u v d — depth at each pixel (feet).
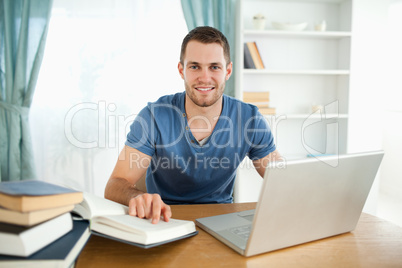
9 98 8.15
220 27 8.27
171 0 8.54
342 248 2.47
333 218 2.60
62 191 2.20
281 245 2.38
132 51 8.53
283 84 8.89
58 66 8.39
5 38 8.06
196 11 8.18
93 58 8.41
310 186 2.28
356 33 9.00
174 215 3.17
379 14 8.99
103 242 2.50
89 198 2.60
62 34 8.32
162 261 2.21
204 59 3.91
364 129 9.25
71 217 2.33
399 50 11.52
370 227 2.94
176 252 2.35
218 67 3.99
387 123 12.20
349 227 2.76
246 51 8.07
